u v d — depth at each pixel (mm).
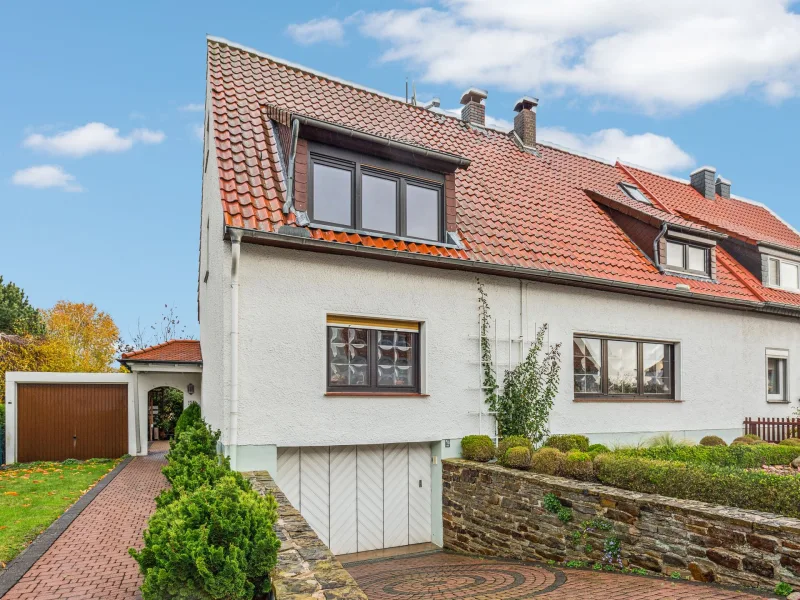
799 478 6340
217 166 9875
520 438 10289
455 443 10695
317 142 9820
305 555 4707
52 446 16500
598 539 7535
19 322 32281
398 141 10125
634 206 14359
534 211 13484
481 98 16828
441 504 10609
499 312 11297
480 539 9648
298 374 9281
